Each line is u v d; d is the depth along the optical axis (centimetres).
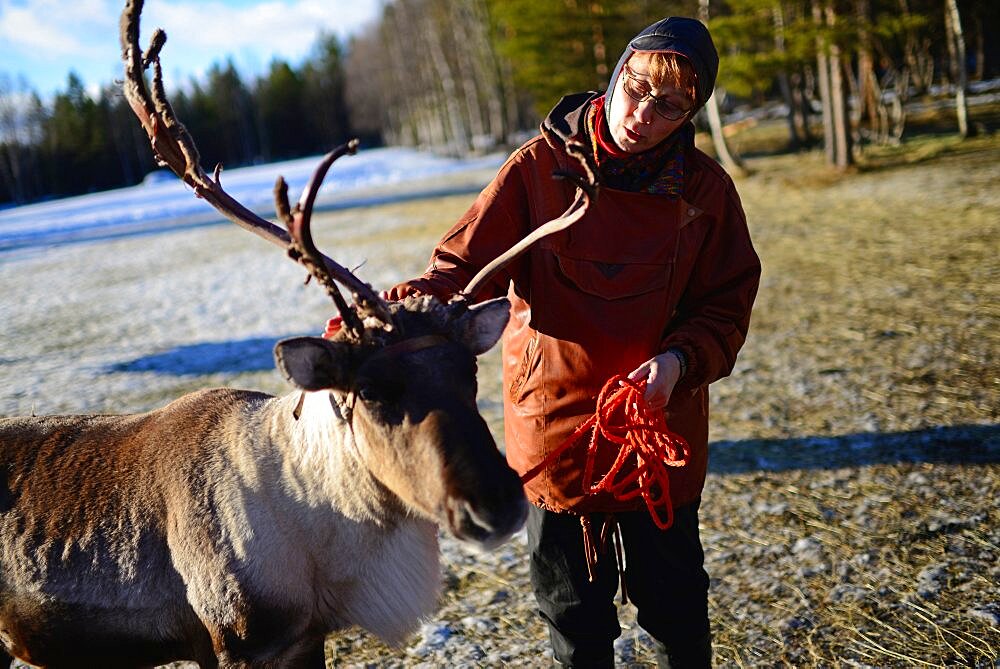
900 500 397
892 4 1925
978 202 1148
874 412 507
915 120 2336
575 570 234
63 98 7306
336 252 1370
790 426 501
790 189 1564
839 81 1638
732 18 1641
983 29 3092
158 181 6316
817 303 775
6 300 1198
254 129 9169
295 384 197
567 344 221
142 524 232
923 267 855
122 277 1331
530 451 231
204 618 225
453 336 208
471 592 357
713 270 231
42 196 7206
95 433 254
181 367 728
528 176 227
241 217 207
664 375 209
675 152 219
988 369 557
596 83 2372
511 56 2500
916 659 287
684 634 236
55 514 238
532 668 302
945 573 335
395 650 240
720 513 404
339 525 223
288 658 229
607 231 217
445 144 5859
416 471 193
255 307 981
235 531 222
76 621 236
